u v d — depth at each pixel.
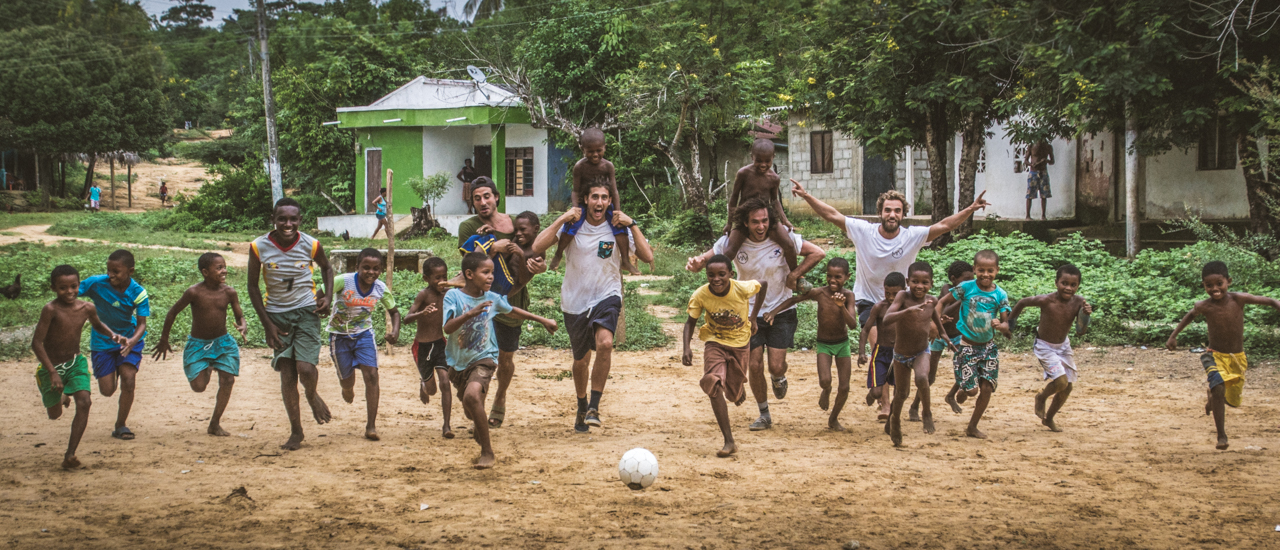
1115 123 18.45
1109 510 5.27
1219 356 6.93
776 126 34.03
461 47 40.88
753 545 4.68
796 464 6.39
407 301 15.16
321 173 38.28
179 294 17.16
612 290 7.58
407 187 34.28
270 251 7.07
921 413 8.33
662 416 8.38
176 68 82.25
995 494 5.62
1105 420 8.08
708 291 6.88
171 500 5.47
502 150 33.31
